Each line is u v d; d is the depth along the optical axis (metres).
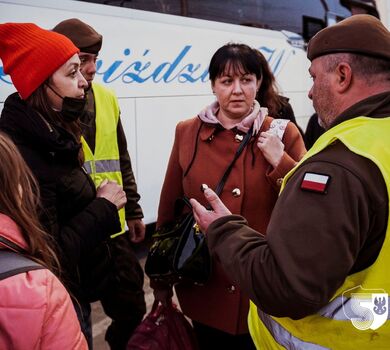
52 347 1.06
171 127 4.31
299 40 5.71
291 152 2.02
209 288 1.97
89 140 2.47
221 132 2.02
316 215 1.15
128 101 3.94
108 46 3.74
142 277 2.66
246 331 1.95
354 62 1.28
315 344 1.29
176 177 2.20
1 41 1.80
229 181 1.94
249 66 1.96
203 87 4.59
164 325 2.05
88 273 1.95
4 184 1.15
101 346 3.20
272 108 2.81
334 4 6.11
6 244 1.11
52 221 1.68
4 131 1.70
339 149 1.22
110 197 1.93
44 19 3.31
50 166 1.72
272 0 5.26
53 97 1.81
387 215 1.17
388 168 1.18
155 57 4.11
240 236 1.36
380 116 1.27
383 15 6.61
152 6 4.05
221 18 4.70
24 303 1.03
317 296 1.14
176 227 2.00
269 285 1.19
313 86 1.38
